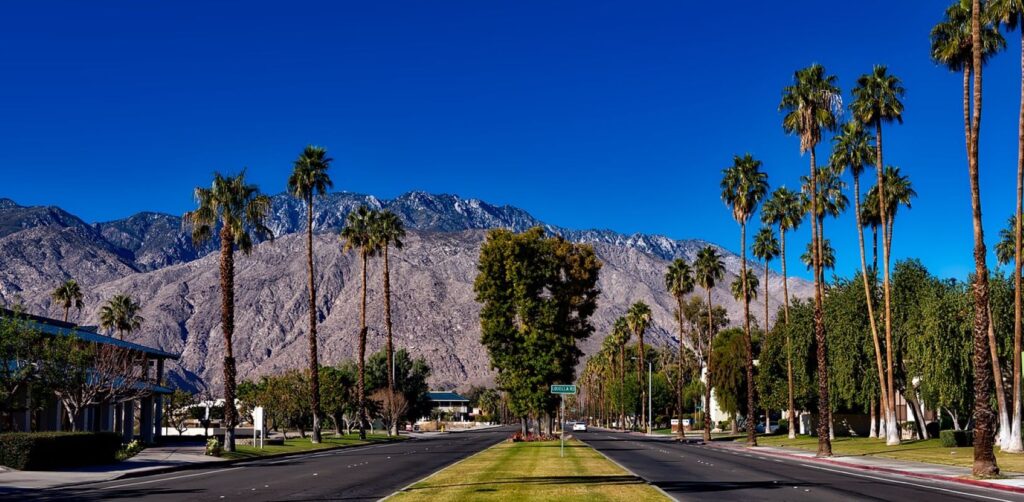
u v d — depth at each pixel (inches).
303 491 957.2
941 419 2704.2
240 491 964.6
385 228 3120.1
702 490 955.3
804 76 1829.5
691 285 3415.4
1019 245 1652.3
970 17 1494.8
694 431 4621.1
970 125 1469.0
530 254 2485.2
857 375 2568.9
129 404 2448.3
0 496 932.0
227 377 1863.9
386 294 3437.5
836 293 2664.9
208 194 1875.0
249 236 1943.9
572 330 2573.8
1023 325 1941.4
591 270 2527.1
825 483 1072.2
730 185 2511.1
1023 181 1626.5
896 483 1096.8
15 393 1726.1
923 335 2073.1
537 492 876.6
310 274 2495.1
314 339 2504.9
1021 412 1792.6
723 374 3646.7
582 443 2418.8
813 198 1868.8
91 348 1788.9
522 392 2459.4
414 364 5123.0
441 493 870.4
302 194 2508.6
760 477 1167.0
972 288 1994.3
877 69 2037.4
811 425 3393.2
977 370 1203.9
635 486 955.3
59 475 1219.9
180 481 1140.5
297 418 3164.4
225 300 1882.4
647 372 5944.9
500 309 2488.9
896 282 2409.0
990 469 1162.0
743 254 2491.4
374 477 1178.6
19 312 1728.6
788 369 2945.4
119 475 1222.9
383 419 4367.6
